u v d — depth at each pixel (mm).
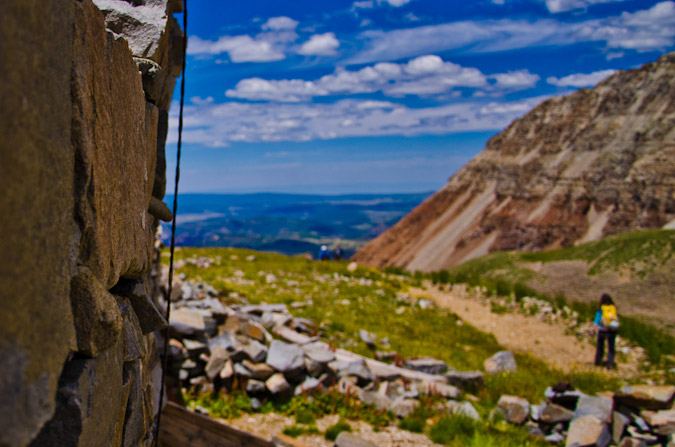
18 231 1407
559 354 20906
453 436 9398
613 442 9875
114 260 2553
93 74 2143
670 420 9688
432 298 28453
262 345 10875
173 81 5305
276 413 9531
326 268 31719
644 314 49469
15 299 1379
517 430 10086
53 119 1693
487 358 17531
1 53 1312
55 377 1666
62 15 1773
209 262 27547
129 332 2965
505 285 30641
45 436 1841
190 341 9852
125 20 3670
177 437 6023
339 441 8062
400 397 10961
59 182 1757
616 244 65062
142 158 3252
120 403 2680
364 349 15031
